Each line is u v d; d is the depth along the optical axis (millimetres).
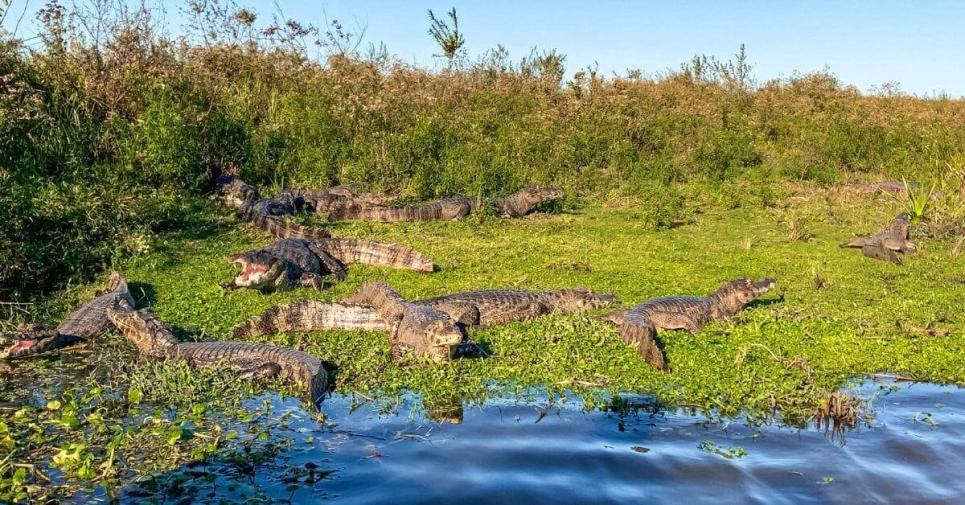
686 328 9344
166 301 10125
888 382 8023
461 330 8859
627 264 12367
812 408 7258
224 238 12820
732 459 6254
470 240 13633
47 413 7008
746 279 10172
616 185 18156
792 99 27188
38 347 8453
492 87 23984
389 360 8406
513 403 7375
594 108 21469
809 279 11648
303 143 17109
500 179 16875
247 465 6121
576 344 8812
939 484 5867
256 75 19328
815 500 5605
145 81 16328
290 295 10500
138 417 7012
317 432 6715
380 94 18812
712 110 24234
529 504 5492
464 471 6000
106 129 15008
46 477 5938
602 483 5824
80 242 11305
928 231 14789
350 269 11805
